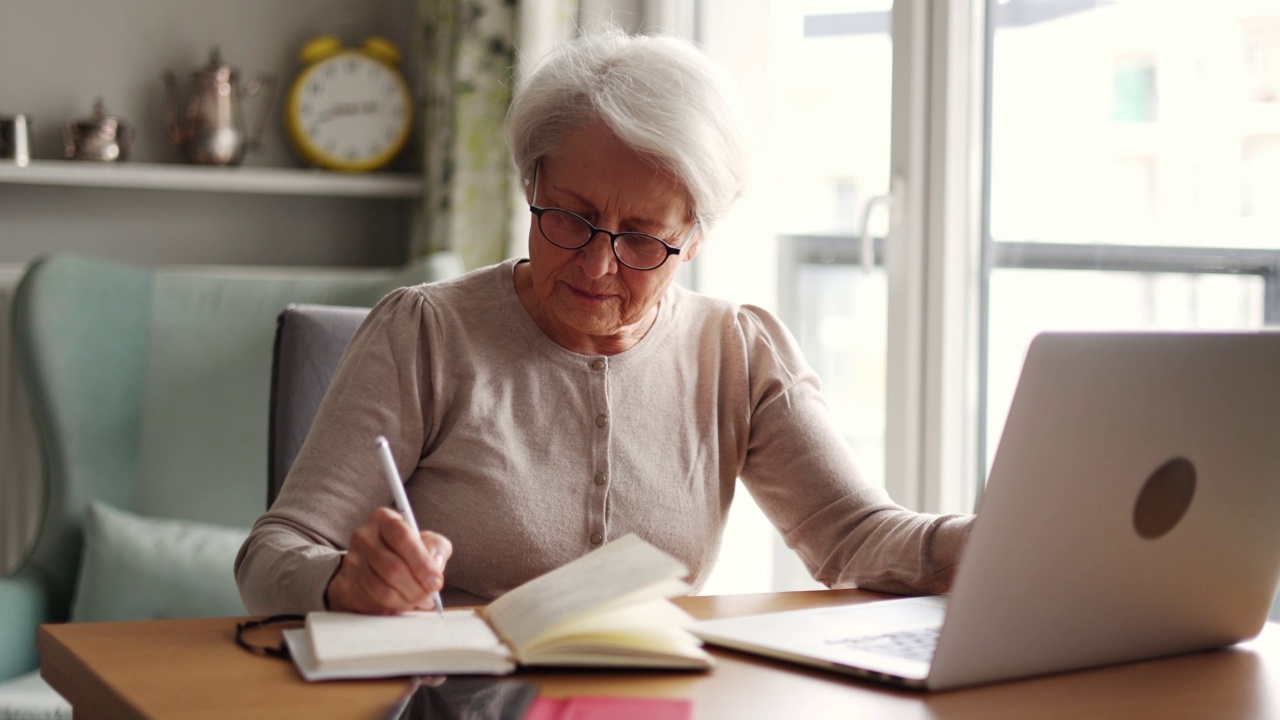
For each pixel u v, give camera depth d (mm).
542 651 869
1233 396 908
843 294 2350
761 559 2584
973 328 2113
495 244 2658
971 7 2072
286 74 2957
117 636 957
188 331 2383
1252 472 945
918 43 2107
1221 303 1714
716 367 1433
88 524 2125
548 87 1250
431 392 1311
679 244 1271
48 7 2771
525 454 1299
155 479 2303
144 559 2076
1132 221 1846
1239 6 1669
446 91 2713
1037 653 886
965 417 2115
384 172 2967
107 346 2299
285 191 2863
